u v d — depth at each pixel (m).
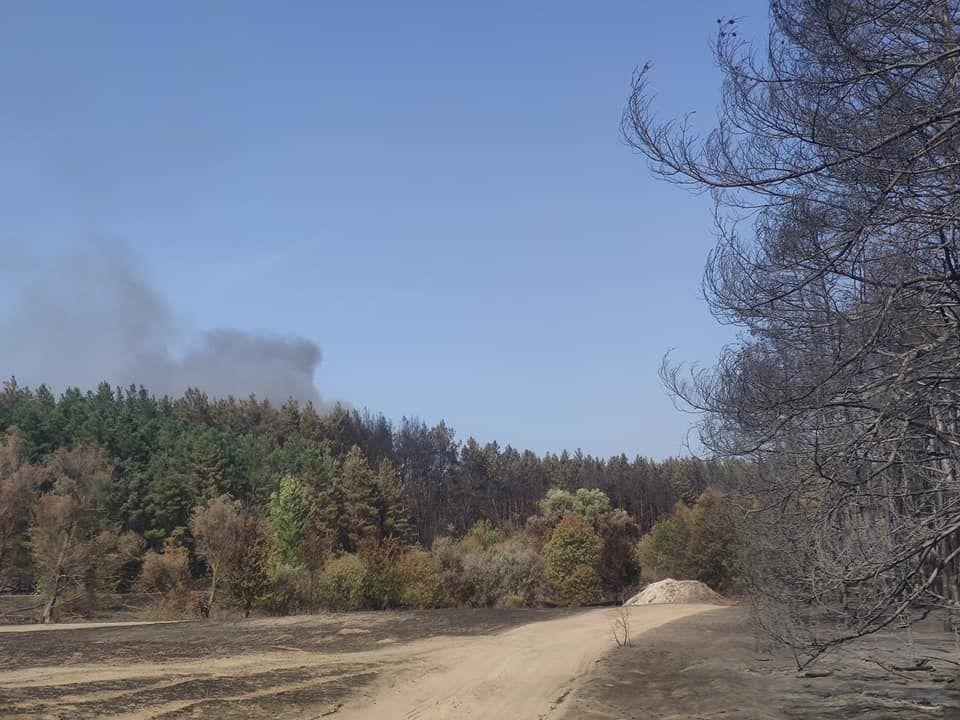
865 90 7.21
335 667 15.34
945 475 8.70
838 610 9.07
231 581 31.11
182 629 22.75
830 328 8.13
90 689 11.89
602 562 57.06
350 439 122.44
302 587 32.00
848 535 8.79
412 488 115.56
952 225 6.99
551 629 22.89
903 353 7.47
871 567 7.77
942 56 6.11
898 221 7.02
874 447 8.10
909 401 7.62
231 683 13.05
